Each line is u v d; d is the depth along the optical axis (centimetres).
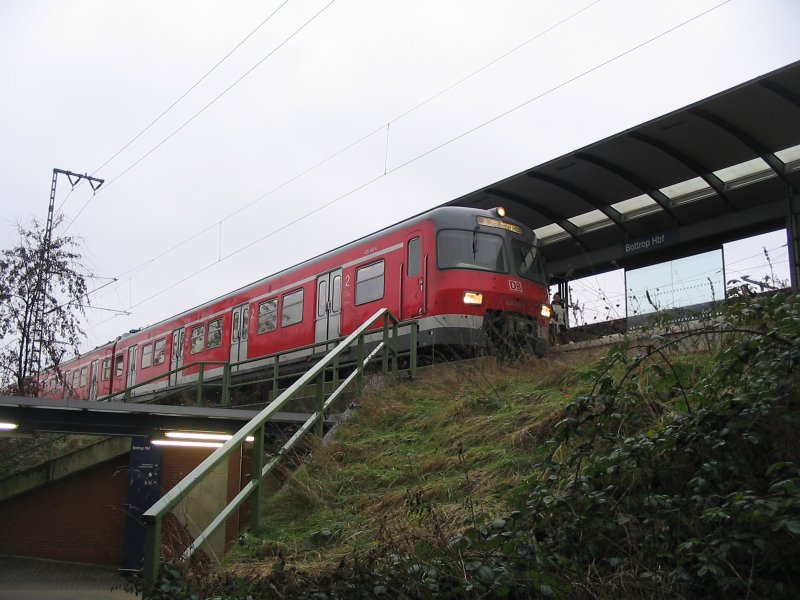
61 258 2284
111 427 1165
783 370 486
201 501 1183
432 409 818
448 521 541
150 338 2673
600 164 1561
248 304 2059
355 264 1622
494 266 1433
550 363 876
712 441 471
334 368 929
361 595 465
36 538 1659
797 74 1227
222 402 1373
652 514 454
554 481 509
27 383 2188
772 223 1563
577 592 420
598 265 1881
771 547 398
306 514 656
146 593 496
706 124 1396
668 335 663
